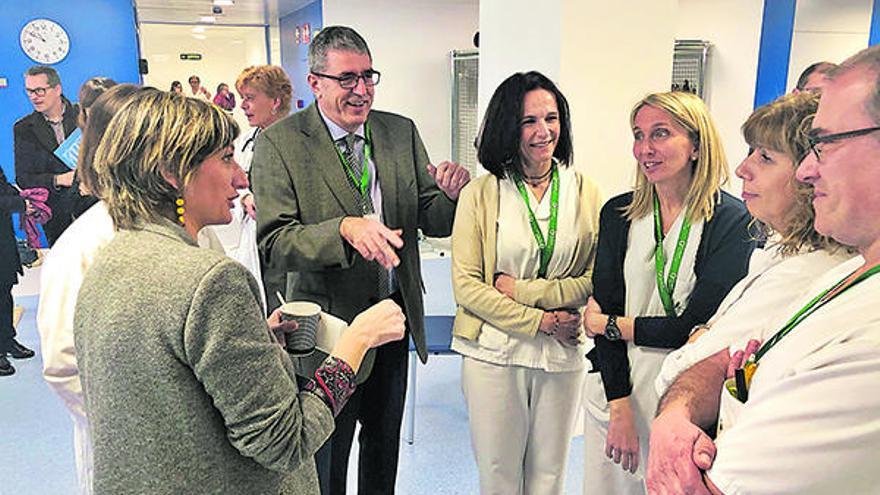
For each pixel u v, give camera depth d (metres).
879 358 0.62
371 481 2.04
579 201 1.87
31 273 5.43
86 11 6.68
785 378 0.72
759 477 0.71
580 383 1.94
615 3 2.54
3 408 3.25
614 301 1.66
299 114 1.79
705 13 5.05
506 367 1.85
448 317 3.24
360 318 1.20
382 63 6.64
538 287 1.82
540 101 1.76
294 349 1.37
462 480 2.63
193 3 7.76
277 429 0.93
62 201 3.98
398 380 1.96
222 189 1.03
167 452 0.89
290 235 1.64
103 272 0.92
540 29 2.60
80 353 0.94
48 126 4.10
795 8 4.67
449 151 7.00
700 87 5.07
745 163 1.15
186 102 0.98
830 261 0.99
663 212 1.58
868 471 0.63
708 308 1.47
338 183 1.75
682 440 0.90
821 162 0.70
